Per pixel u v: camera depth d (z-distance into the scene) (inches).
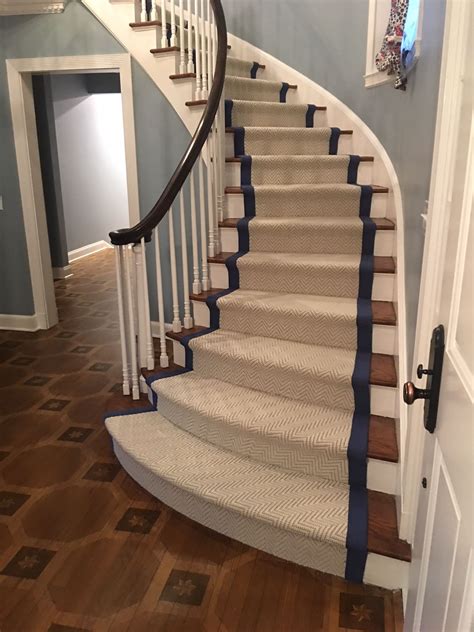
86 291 226.7
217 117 123.8
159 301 112.6
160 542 84.5
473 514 32.5
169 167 148.0
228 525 84.8
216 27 126.1
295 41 164.4
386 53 107.2
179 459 92.7
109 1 137.9
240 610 72.4
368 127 143.2
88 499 94.5
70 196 277.6
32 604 73.0
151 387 107.3
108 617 71.1
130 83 144.6
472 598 32.2
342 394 93.7
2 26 149.6
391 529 76.1
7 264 172.6
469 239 37.1
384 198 126.6
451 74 52.5
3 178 163.9
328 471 86.7
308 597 74.5
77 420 121.3
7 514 90.6
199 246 146.3
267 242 125.6
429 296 60.1
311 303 108.2
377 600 74.0
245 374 103.6
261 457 92.0
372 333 100.1
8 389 136.4
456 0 49.9
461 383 37.0
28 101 158.1
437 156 56.4
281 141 146.9
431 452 48.4
